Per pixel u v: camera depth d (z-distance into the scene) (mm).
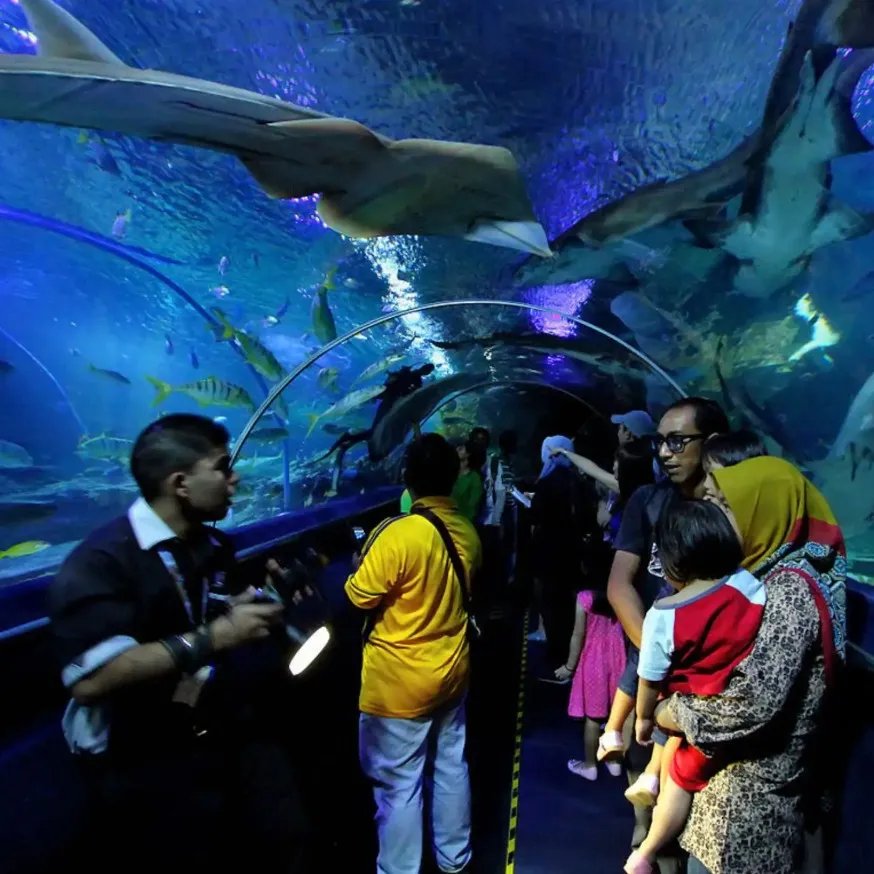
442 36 3037
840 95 2930
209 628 1292
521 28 2947
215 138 1701
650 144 3664
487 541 7984
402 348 9008
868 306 5129
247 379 16156
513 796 3113
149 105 1550
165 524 1382
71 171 5062
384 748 2227
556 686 4473
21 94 1483
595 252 4711
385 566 2127
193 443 1381
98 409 19422
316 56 3219
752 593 1484
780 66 2832
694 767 1603
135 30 3205
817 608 1473
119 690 1232
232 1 2994
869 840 1725
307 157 1780
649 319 5824
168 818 1354
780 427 6293
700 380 6398
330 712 3359
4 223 7867
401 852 2207
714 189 3820
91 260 9078
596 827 2855
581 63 3139
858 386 5789
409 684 2166
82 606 1253
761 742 1493
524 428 15227
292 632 1502
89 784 1373
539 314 6664
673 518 1586
